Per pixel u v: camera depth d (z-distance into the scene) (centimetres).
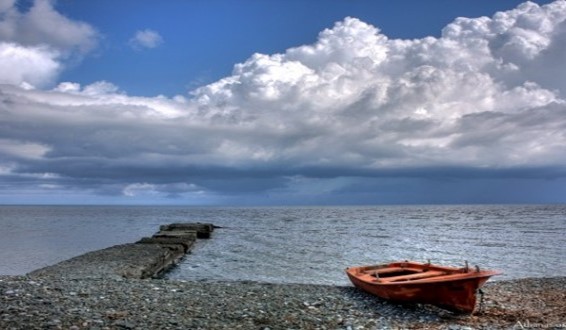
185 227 7081
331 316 1487
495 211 19400
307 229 8238
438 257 4072
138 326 1234
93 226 9931
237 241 5741
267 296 1766
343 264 3572
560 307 1673
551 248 4728
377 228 8481
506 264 3581
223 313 1452
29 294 1553
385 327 1383
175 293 1755
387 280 1761
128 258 3191
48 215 17438
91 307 1417
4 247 5091
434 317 1516
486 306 1689
